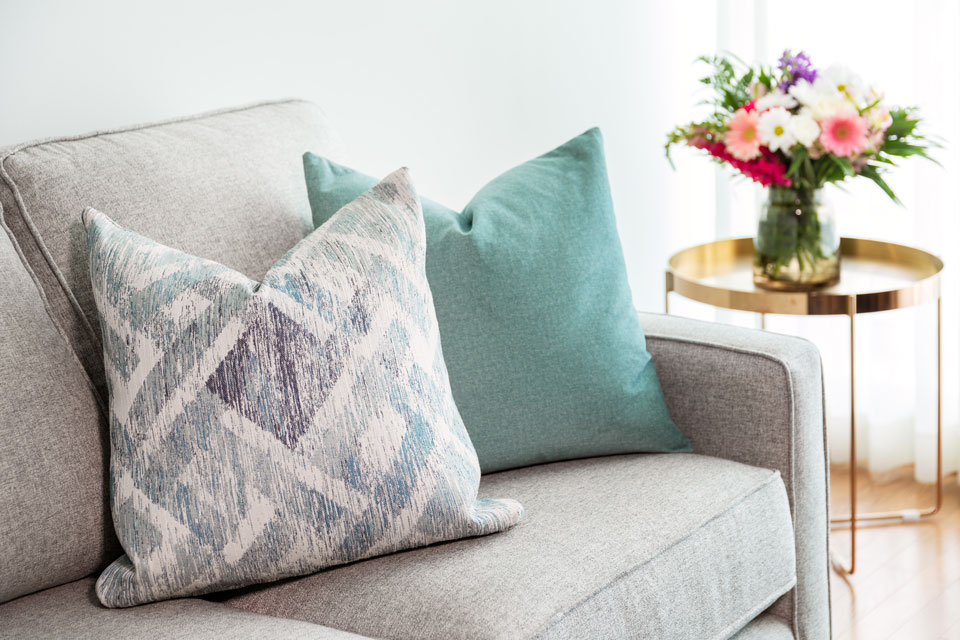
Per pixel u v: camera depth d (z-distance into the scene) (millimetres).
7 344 1256
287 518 1184
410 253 1310
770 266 2137
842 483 2727
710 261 2441
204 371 1184
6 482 1210
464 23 2309
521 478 1523
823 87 2041
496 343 1495
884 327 2648
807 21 2619
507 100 2430
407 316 1270
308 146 1726
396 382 1230
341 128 2113
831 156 2002
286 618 1216
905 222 2613
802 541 1625
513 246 1519
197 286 1218
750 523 1455
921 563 2270
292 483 1182
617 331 1575
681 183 2887
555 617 1143
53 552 1248
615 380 1550
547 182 1601
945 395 2648
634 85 2717
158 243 1343
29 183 1388
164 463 1189
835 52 2607
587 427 1543
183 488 1183
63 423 1275
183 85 1857
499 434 1507
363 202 1330
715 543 1385
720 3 2670
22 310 1291
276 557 1196
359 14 2107
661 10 2742
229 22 1907
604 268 1587
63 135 1505
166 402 1191
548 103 2520
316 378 1192
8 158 1394
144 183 1467
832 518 2502
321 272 1236
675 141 2193
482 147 2396
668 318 1816
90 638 1131
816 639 1661
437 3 2246
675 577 1310
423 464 1228
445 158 2322
